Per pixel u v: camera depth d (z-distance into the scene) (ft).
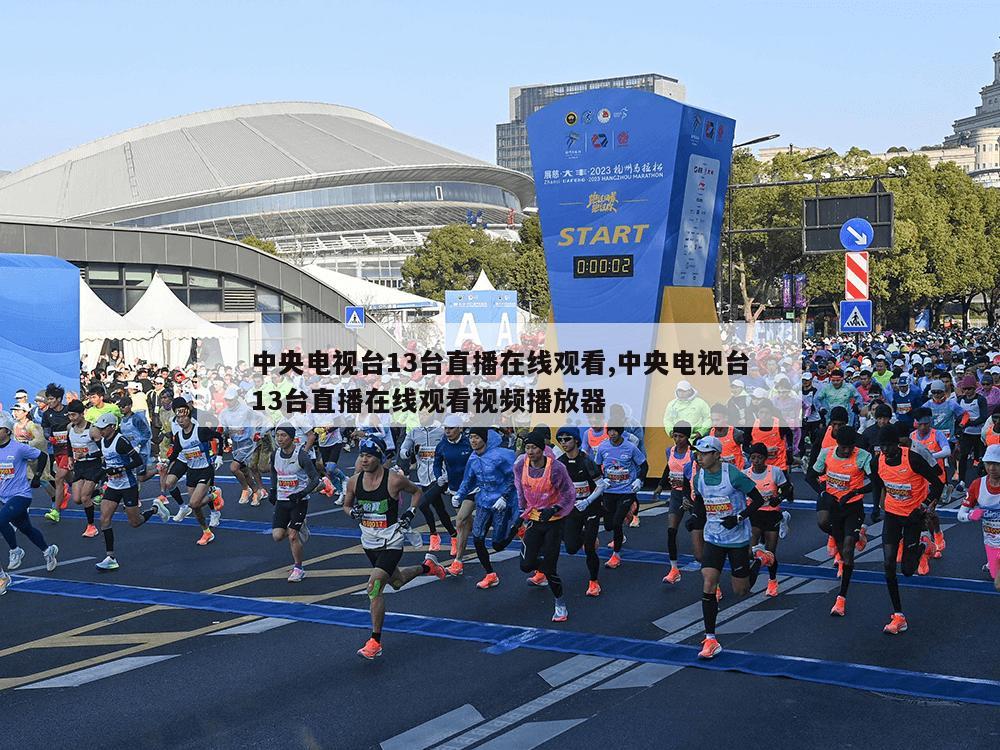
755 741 23.81
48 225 118.52
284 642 32.78
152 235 127.13
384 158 441.27
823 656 30.53
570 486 35.42
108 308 107.24
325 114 504.84
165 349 117.50
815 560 44.83
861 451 36.27
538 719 25.50
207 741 24.34
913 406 65.41
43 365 83.87
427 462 47.91
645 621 34.88
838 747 23.41
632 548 47.85
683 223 67.26
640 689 27.71
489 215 464.24
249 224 412.98
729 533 30.83
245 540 51.13
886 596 38.09
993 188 333.21
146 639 33.32
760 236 213.05
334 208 419.95
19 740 24.54
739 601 37.65
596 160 67.26
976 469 68.49
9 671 30.12
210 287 134.72
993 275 307.99
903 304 267.80
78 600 38.91
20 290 82.38
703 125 67.72
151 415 74.54
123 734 24.86
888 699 26.66
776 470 37.37
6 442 43.52
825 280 214.07
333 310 146.10
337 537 51.96
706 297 69.31
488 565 40.45
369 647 30.91
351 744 24.03
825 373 73.72
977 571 41.98
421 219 438.40
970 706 26.05
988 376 62.90
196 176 414.62
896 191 226.99
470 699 27.07
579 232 68.03
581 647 31.76
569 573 42.91
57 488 56.85
